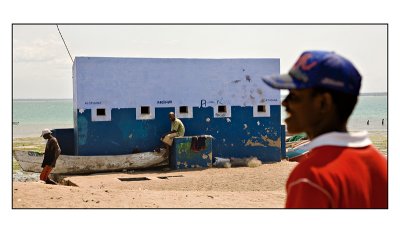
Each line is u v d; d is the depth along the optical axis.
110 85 21.80
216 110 22.97
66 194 10.43
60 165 20.20
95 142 21.62
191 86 22.72
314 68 2.75
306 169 2.67
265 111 23.47
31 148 35.56
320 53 2.82
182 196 11.40
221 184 17.00
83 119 21.48
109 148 21.80
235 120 23.16
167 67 22.45
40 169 20.45
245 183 17.19
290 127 2.94
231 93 23.12
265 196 12.00
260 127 23.42
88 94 21.52
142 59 22.14
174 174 19.83
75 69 21.59
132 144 22.08
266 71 23.47
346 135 2.78
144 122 22.19
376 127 44.28
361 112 66.50
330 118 2.81
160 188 16.34
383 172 2.79
